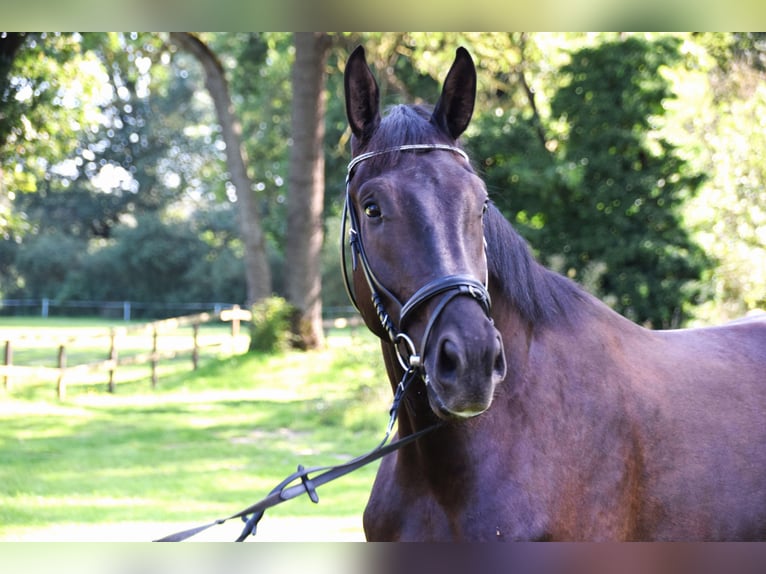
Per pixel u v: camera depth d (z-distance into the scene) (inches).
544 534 92.3
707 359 118.1
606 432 99.9
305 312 748.0
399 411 105.3
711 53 614.9
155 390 614.5
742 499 106.1
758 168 573.0
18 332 1052.5
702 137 584.7
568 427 98.2
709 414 109.0
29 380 637.9
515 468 95.0
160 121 1845.5
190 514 269.9
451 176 95.0
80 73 534.6
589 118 565.0
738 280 550.9
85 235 1807.3
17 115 485.4
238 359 706.8
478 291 88.5
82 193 1797.5
